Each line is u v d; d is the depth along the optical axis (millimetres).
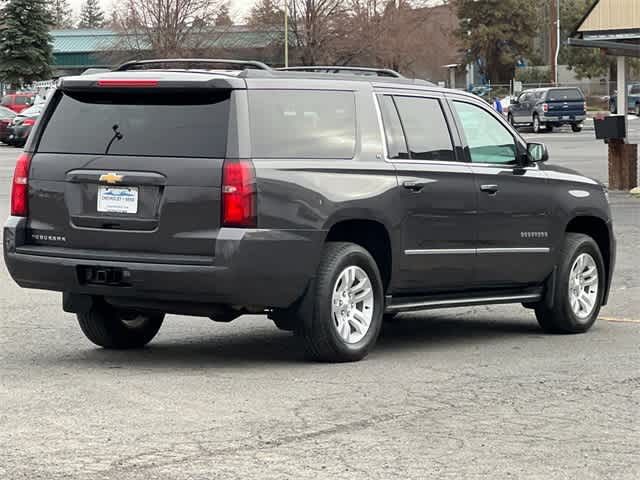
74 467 6242
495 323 11781
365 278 9359
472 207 10156
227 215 8609
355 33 79188
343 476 6121
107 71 9477
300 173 8891
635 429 7215
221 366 9148
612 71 100750
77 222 9055
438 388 8352
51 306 12281
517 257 10594
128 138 8945
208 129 8758
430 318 12125
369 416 7449
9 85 86938
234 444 6723
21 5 84562
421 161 9820
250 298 8727
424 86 10117
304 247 8867
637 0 27984
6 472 6145
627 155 26359
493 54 99000
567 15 104312
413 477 6125
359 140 9383
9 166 36719
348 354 9281
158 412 7492
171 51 79938
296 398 7945
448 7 85750
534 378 8773
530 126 60938
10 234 9320
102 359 9477
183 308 8969
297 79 9141
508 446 6766
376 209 9344
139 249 8852
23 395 7988
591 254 11234
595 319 11336
